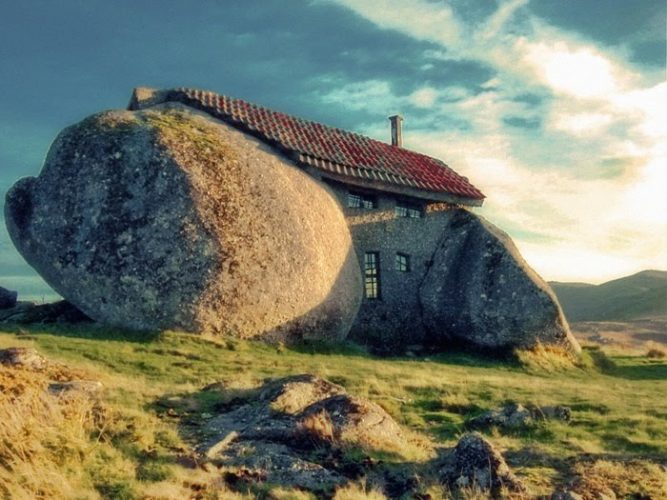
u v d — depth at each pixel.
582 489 8.80
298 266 23.95
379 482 9.02
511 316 27.81
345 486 8.72
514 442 11.95
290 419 10.87
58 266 22.34
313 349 23.75
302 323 23.95
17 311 24.72
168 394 13.06
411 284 30.55
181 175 22.69
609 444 12.14
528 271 28.64
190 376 16.47
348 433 10.57
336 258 26.19
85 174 22.92
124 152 23.08
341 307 25.80
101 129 23.95
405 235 30.73
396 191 30.12
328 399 11.57
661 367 29.36
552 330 27.83
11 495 7.32
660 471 10.00
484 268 29.00
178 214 22.20
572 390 18.23
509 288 28.20
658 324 58.50
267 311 22.97
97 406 11.06
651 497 8.80
